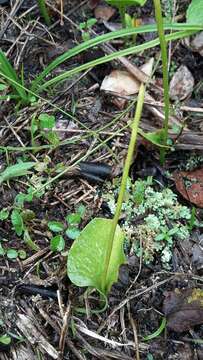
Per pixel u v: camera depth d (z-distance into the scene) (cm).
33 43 37
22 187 32
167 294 29
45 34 37
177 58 37
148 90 35
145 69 36
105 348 28
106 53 36
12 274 29
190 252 31
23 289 29
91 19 37
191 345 28
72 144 33
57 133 34
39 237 31
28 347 28
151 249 30
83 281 26
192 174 33
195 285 30
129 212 31
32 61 37
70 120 34
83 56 36
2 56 33
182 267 30
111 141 34
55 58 37
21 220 30
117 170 33
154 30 33
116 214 24
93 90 35
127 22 37
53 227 30
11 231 31
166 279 30
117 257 27
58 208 32
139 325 29
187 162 33
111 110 35
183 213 31
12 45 37
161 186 33
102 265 27
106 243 26
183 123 34
